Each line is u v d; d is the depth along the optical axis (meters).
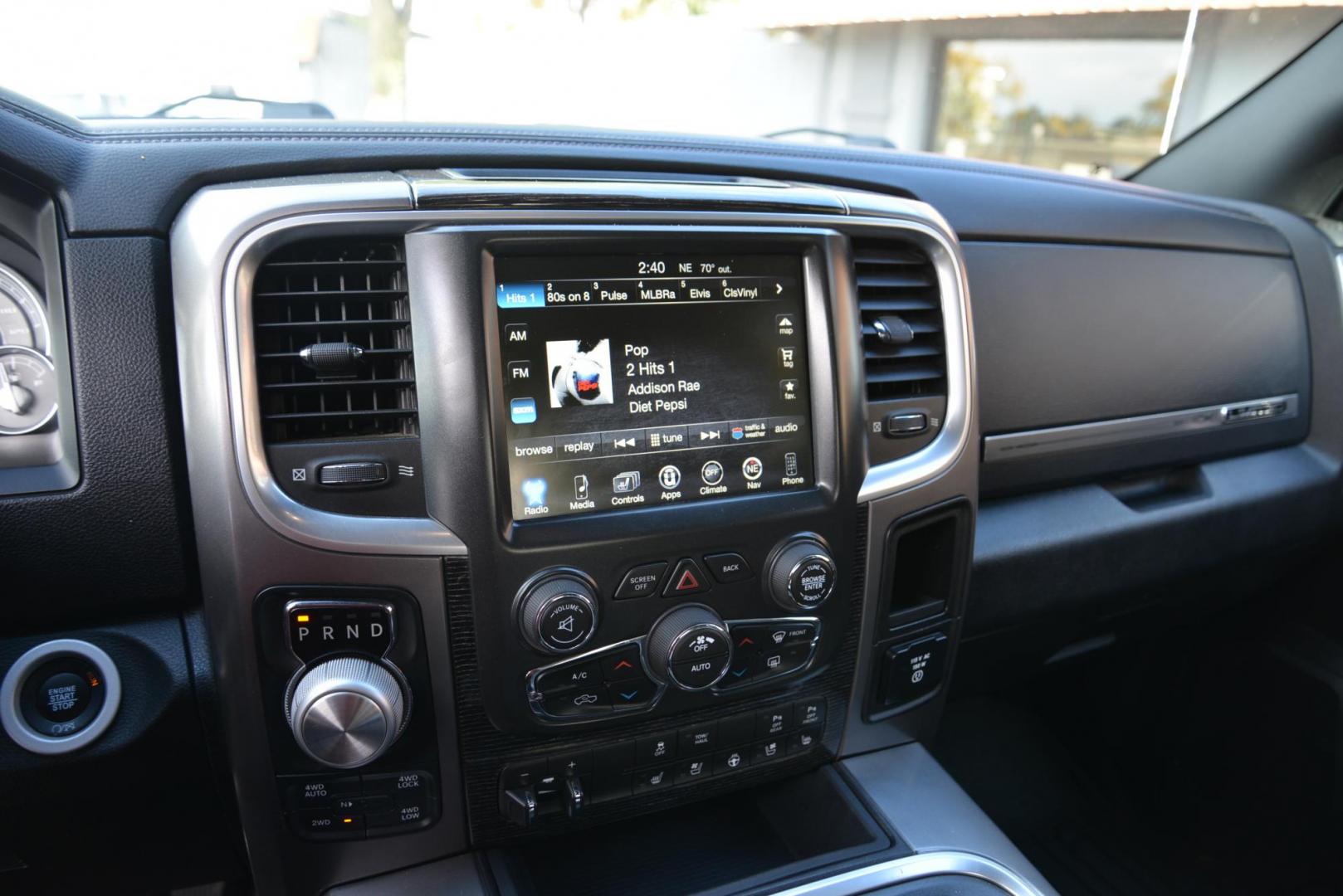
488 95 1.44
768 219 0.81
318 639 0.72
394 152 0.87
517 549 0.73
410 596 0.73
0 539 0.76
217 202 0.70
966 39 3.96
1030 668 1.46
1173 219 1.35
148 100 1.02
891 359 0.93
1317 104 1.55
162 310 0.77
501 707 0.77
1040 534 1.21
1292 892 1.38
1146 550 1.30
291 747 0.75
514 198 0.73
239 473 0.69
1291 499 1.43
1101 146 4.43
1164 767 1.64
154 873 0.94
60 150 0.76
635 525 0.76
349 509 0.71
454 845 0.82
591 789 0.85
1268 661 1.51
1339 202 1.60
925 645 0.99
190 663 0.82
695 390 0.79
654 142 1.02
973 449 0.97
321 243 0.70
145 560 0.79
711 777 0.90
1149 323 1.32
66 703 0.79
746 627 0.82
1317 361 1.51
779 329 0.82
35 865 0.88
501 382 0.72
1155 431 1.34
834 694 0.94
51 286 0.76
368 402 0.73
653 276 0.77
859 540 0.90
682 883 0.91
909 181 1.16
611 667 0.78
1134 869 1.45
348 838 0.79
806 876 0.88
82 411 0.76
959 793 0.98
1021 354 1.21
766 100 2.33
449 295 0.70
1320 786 1.43
